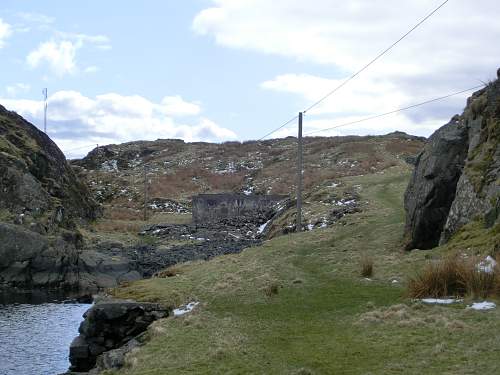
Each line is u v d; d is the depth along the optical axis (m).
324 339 13.04
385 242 29.31
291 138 136.88
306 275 22.38
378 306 15.66
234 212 68.31
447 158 26.16
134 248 52.25
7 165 51.12
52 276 39.66
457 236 22.39
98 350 18.17
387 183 56.59
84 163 127.00
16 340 23.91
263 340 13.41
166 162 122.62
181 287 21.88
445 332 12.16
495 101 25.14
